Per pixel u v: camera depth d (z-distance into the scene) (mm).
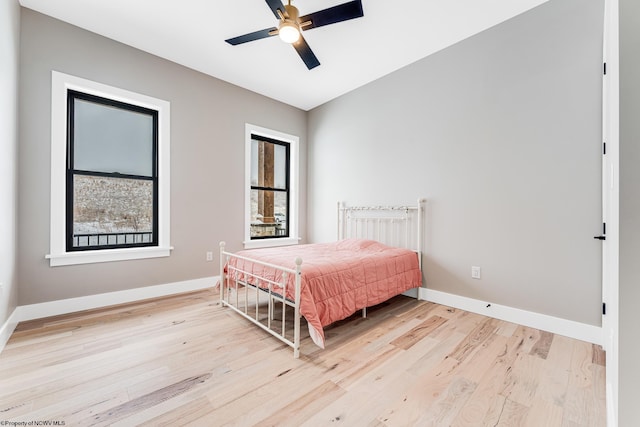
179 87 2988
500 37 2350
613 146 1052
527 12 2205
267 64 2990
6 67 1825
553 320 2094
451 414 1257
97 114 2617
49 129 2275
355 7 1789
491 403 1330
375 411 1271
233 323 2248
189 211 3080
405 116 3045
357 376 1543
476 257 2512
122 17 2275
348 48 2695
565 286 2047
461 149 2602
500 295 2367
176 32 2461
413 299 2924
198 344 1890
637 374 812
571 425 1195
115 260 2607
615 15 974
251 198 3834
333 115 3893
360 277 2217
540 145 2154
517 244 2275
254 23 2326
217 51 2750
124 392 1380
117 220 2727
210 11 2188
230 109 3416
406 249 2955
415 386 1457
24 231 2172
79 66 2402
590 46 1940
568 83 2027
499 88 2361
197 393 1383
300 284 1775
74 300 2398
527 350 1830
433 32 2457
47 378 1481
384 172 3264
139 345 1861
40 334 1977
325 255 2553
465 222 2582
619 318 834
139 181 2855
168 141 2916
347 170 3717
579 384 1473
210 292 3068
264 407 1290
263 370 1594
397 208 3123
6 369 1555
